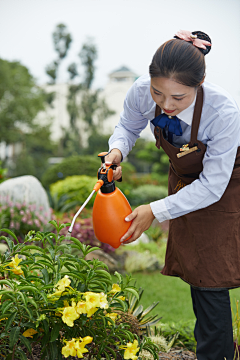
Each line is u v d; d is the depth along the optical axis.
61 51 29.39
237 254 1.55
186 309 3.04
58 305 1.17
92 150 27.98
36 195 5.50
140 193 11.02
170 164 1.78
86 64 28.97
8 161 23.28
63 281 1.15
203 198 1.47
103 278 1.32
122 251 5.11
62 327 1.23
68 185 8.30
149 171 27.72
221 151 1.44
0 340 1.23
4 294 1.12
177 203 1.48
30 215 5.01
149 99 1.69
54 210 7.64
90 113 29.03
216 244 1.54
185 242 1.64
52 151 30.33
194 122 1.47
